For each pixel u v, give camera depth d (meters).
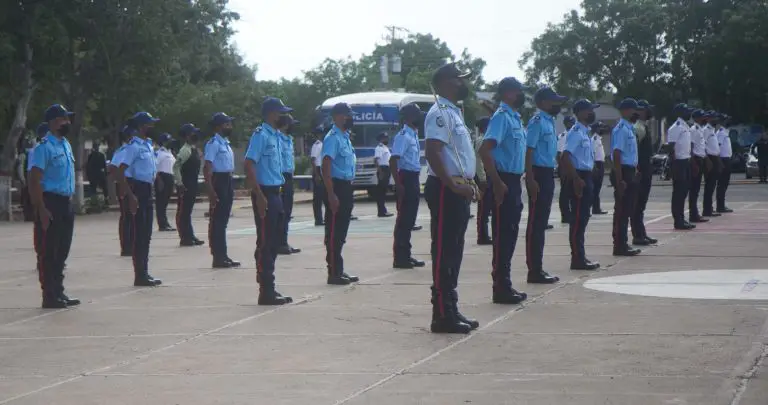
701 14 57.38
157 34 28.31
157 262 14.85
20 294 11.67
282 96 60.38
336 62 61.78
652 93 63.38
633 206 13.51
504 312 9.18
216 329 8.85
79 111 29.34
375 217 24.47
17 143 28.84
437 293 8.26
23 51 27.11
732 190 32.12
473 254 14.56
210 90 45.03
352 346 7.85
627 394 6.03
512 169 9.66
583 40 66.12
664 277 11.21
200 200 35.75
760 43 52.06
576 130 11.93
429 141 8.00
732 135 51.34
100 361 7.63
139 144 13.24
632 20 63.91
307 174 46.78
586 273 11.77
